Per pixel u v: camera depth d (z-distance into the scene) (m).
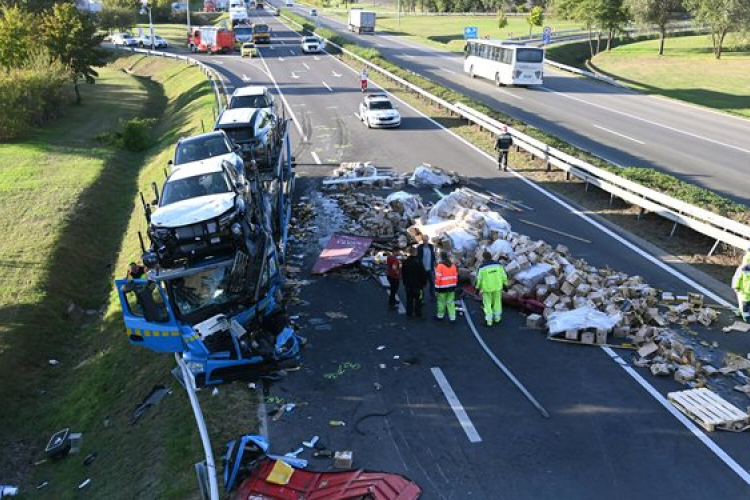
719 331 12.14
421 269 12.52
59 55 43.97
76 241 21.62
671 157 24.55
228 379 10.98
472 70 46.91
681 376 10.52
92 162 30.14
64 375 15.20
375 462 8.91
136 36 83.25
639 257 15.66
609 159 24.20
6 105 34.22
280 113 34.84
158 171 27.11
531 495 8.25
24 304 17.09
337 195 20.98
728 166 23.27
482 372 11.03
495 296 12.55
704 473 8.54
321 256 15.66
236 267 11.43
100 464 10.77
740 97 44.91
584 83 45.53
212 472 8.11
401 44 70.69
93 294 19.33
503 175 23.12
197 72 51.66
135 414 11.56
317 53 62.72
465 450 9.11
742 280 12.34
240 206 12.44
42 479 11.36
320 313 13.33
